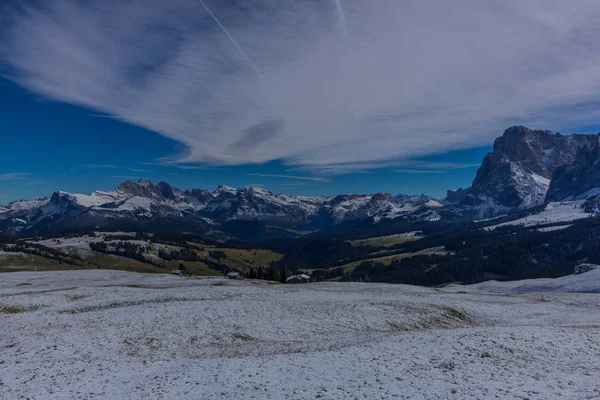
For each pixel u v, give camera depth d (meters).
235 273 165.12
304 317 45.66
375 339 33.06
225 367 25.17
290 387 20.55
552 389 18.48
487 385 19.47
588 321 46.25
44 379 23.30
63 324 39.97
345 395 19.02
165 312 45.91
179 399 19.36
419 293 72.06
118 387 21.70
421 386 19.78
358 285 84.06
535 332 32.25
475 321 49.38
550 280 111.62
